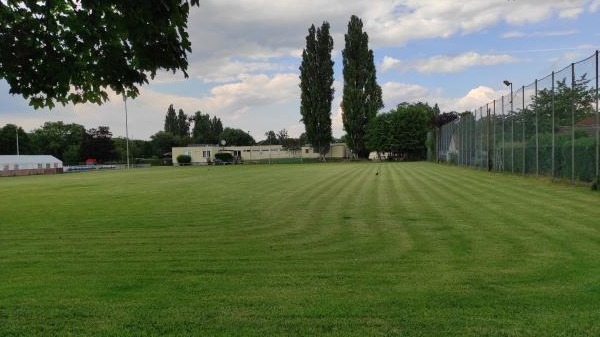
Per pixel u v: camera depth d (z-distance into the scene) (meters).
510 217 9.37
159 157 104.25
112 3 4.99
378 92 66.44
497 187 15.91
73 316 4.39
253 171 37.88
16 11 5.41
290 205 12.78
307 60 66.19
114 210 12.67
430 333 3.81
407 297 4.68
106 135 101.38
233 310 4.45
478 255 6.32
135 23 5.07
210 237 8.27
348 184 19.67
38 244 8.02
